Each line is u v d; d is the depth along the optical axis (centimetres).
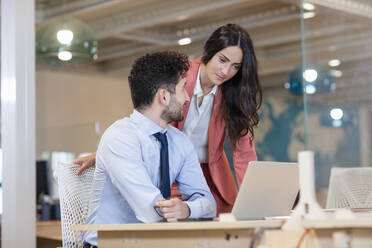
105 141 246
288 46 939
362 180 342
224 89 302
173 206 224
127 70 984
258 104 304
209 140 309
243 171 313
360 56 407
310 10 392
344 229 170
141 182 235
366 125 408
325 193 398
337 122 403
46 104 1004
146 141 247
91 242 251
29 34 450
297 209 179
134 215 248
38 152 809
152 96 247
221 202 315
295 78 886
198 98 304
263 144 1173
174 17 707
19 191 434
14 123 438
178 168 262
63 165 281
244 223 179
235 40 287
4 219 437
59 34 550
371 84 414
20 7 447
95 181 253
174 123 310
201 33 803
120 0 652
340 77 403
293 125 1216
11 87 444
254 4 720
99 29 780
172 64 247
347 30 406
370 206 338
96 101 1071
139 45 880
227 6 665
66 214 277
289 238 177
